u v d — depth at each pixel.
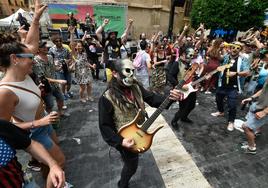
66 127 4.27
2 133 1.19
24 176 1.46
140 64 5.51
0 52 1.70
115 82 2.06
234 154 3.52
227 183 2.89
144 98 2.31
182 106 4.08
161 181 2.88
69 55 5.32
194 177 2.97
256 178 2.99
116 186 2.76
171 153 3.49
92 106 5.31
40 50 3.47
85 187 2.74
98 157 3.35
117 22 14.61
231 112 4.22
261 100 3.05
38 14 2.32
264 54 4.45
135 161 2.31
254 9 14.94
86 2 13.91
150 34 21.23
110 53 6.57
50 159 1.37
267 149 3.68
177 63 4.36
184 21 25.22
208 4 16.66
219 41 5.66
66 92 5.68
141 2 20.16
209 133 4.16
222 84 4.35
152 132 2.14
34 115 1.98
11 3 28.98
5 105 1.67
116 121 2.12
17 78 1.81
